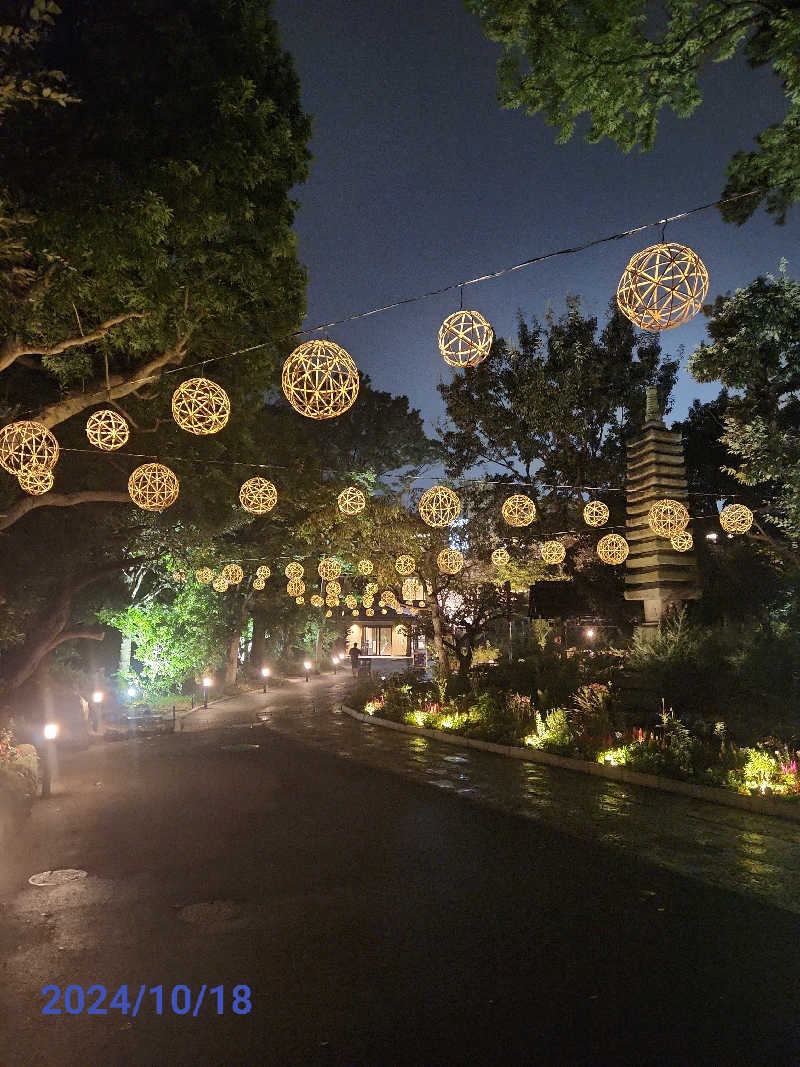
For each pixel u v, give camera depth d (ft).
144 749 56.80
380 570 72.90
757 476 53.83
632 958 18.15
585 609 78.95
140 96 33.24
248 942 19.45
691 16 23.31
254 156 33.58
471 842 28.32
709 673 40.93
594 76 24.41
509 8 23.56
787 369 52.37
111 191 28.30
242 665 129.18
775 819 30.32
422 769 43.50
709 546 71.00
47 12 21.38
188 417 26.84
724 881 23.48
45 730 41.16
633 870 24.75
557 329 75.36
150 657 88.94
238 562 85.40
